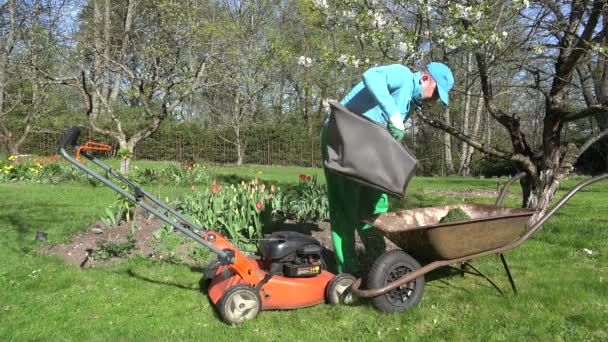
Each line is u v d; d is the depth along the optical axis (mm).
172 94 16375
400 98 4473
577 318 4238
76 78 14086
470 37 6852
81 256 6055
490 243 4410
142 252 6207
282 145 28641
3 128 20156
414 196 13188
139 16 15773
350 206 4840
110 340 3840
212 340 3852
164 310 4461
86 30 16219
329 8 7891
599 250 6652
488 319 4223
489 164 26828
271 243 4488
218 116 30078
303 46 26078
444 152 29406
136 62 15688
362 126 4008
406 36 7219
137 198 4164
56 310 4406
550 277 5406
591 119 26250
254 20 24578
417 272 4164
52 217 8188
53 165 14742
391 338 3906
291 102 33250
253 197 7016
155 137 27406
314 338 3916
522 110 27094
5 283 5023
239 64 18297
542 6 7242
